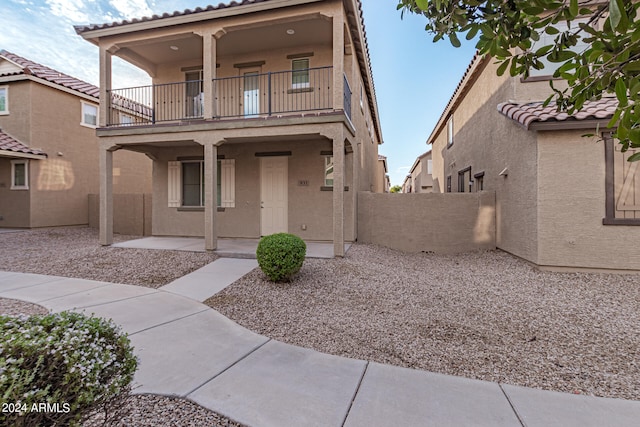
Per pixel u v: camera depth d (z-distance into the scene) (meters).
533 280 5.62
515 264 6.72
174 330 3.55
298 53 8.82
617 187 5.76
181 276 5.83
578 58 1.89
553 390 2.50
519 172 6.91
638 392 2.47
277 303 4.45
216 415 2.16
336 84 6.74
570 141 5.93
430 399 2.35
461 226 8.43
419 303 4.50
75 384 1.42
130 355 1.84
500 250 8.10
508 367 2.85
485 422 2.10
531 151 6.35
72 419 1.42
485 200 8.42
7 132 11.47
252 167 9.36
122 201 11.27
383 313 4.12
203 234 9.68
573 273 5.96
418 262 7.36
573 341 3.36
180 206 9.87
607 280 5.50
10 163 11.55
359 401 2.32
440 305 4.43
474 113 10.41
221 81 9.41
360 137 10.20
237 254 7.12
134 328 3.58
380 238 8.87
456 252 8.40
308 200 9.01
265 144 9.23
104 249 7.83
